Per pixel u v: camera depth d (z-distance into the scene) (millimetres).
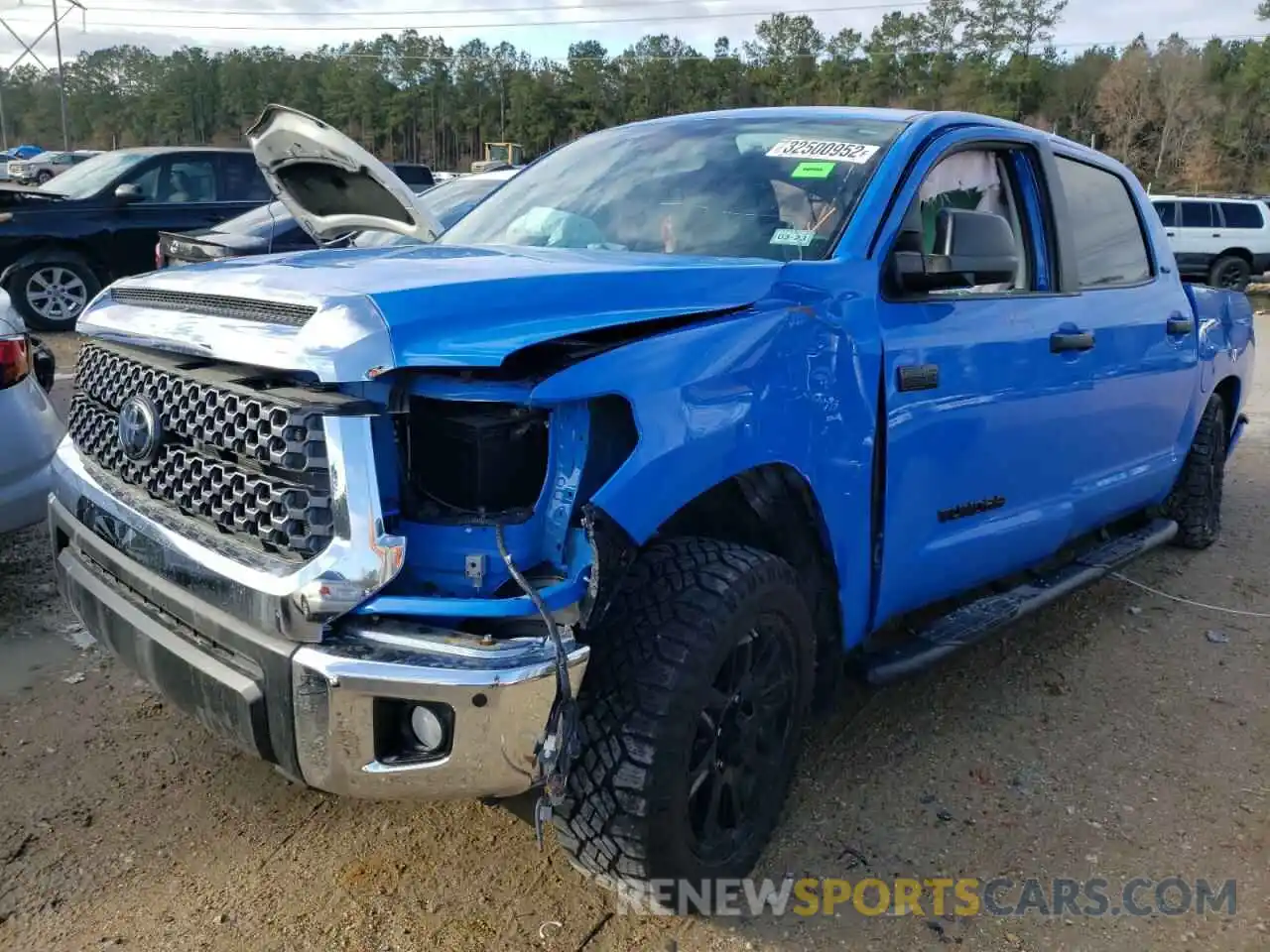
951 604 4012
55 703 3596
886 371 2973
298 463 2141
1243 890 2852
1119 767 3459
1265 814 3211
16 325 4070
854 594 3035
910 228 3246
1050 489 3887
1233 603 4988
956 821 3113
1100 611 4840
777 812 2834
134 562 2547
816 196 3193
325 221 4051
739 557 2543
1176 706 3910
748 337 2559
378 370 2102
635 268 2604
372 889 2719
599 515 2203
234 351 2266
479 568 2176
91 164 11945
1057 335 3689
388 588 2186
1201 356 4930
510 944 2535
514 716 2088
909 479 3123
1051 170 3859
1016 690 3986
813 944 2578
